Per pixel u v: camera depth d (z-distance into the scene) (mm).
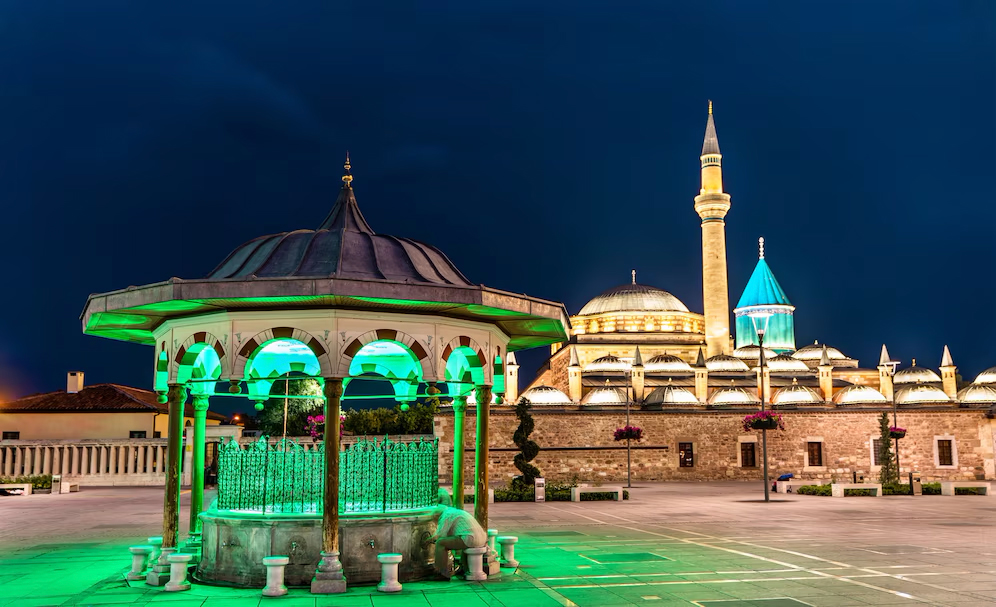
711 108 87250
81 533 26250
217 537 16422
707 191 86125
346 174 19328
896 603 14531
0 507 37094
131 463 53125
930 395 69000
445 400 75875
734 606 14211
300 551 15797
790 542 23453
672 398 67438
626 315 90188
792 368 83250
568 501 42281
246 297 15117
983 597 15094
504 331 20438
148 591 15492
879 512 34844
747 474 65500
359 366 22594
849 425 66938
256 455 17250
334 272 16203
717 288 85188
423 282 15805
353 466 17609
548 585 16078
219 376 17141
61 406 64375
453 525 16656
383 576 15398
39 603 14555
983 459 66625
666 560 19641
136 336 20656
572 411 64812
